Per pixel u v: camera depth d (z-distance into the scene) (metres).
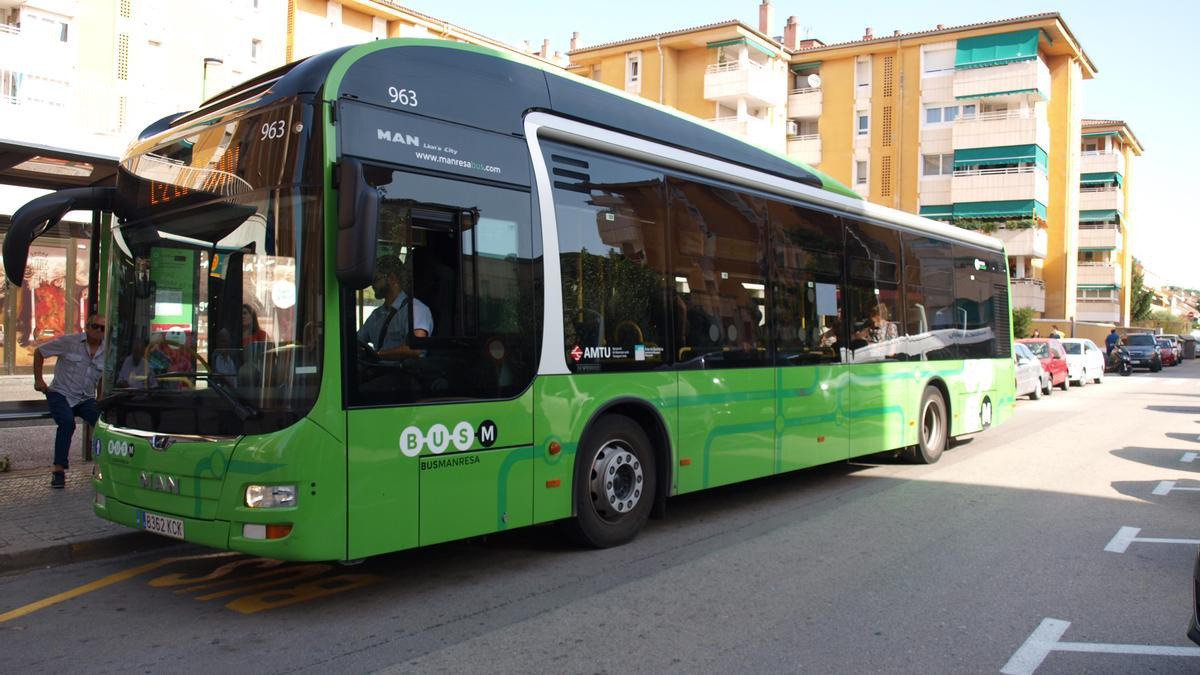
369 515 5.13
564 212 6.46
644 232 7.16
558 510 6.36
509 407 5.96
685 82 47.66
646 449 7.19
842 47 47.47
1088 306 60.09
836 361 9.52
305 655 4.71
